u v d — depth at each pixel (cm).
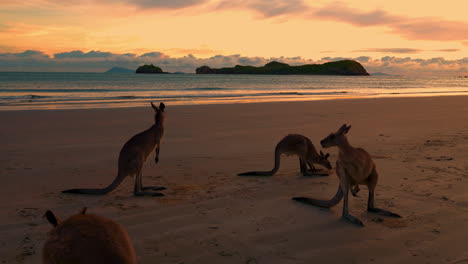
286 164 823
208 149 953
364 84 7544
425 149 934
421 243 409
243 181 668
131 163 563
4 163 771
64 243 211
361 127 1322
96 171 732
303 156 702
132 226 452
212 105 2134
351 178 485
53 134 1137
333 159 890
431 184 634
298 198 552
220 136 1138
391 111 1875
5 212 494
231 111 1825
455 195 575
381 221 475
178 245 401
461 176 682
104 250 208
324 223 470
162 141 1052
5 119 1430
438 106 2164
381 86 6406
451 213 500
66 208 517
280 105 2166
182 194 586
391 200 555
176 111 1806
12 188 605
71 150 916
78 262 205
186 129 1260
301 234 435
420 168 741
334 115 1689
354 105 2209
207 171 741
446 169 732
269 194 591
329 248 397
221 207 525
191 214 496
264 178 695
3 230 433
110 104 2298
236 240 415
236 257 375
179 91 4059
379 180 661
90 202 545
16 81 6588
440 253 384
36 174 696
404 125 1373
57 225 239
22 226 446
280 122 1444
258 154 906
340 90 4738
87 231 217
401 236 428
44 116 1548
